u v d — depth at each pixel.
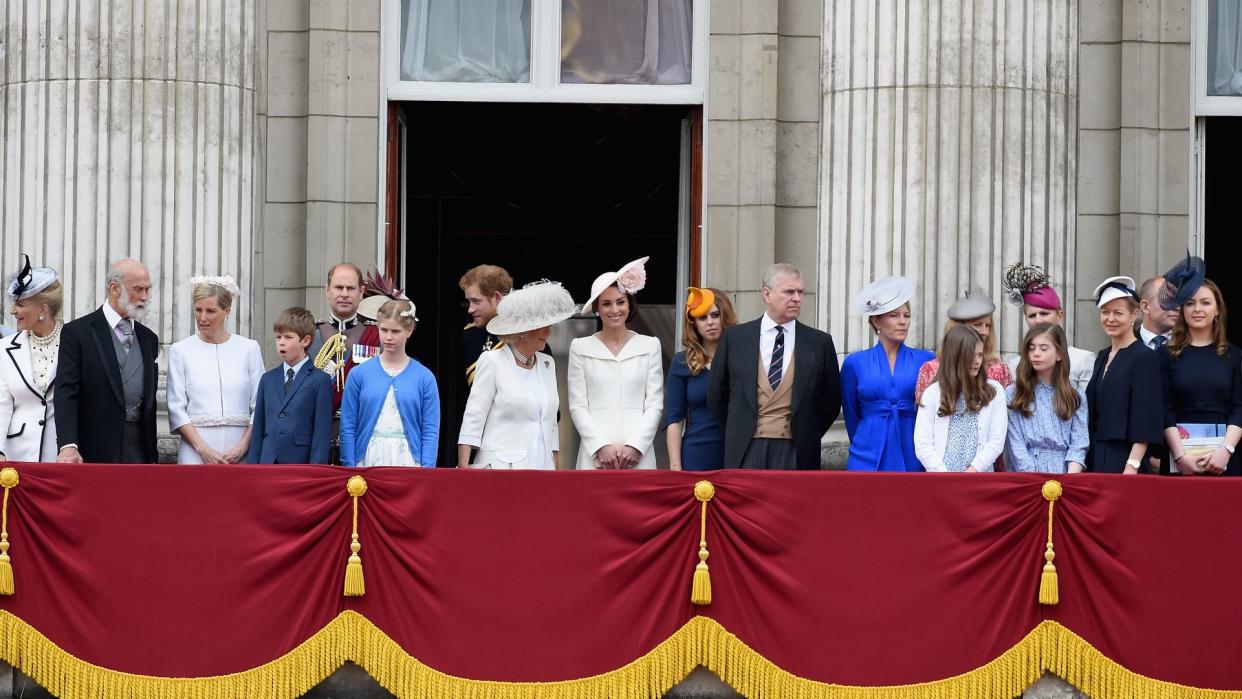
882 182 43.38
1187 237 46.75
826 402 36.75
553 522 34.22
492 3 47.16
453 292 60.72
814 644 34.06
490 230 60.66
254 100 44.59
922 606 34.06
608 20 47.12
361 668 34.56
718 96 46.38
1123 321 36.47
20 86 43.53
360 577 33.94
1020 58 43.53
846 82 44.06
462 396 46.12
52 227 43.03
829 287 44.16
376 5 46.16
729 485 34.31
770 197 46.09
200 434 37.25
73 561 34.06
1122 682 34.00
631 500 34.25
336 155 45.94
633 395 37.69
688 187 47.44
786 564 34.19
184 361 37.41
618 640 34.09
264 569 34.03
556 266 61.03
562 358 43.44
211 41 43.69
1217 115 46.91
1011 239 43.19
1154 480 34.09
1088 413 36.81
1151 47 46.75
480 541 34.19
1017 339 42.91
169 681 33.97
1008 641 34.09
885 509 34.19
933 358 37.22
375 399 36.56
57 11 43.34
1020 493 34.12
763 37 46.22
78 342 36.09
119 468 34.16
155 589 34.06
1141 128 46.69
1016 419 36.47
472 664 34.06
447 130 56.41
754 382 36.34
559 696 34.00
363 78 46.09
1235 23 47.00
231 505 34.22
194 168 43.31
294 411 36.50
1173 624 34.00
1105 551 34.12
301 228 46.16
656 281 60.75
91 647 34.00
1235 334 60.41
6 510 34.00
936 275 43.00
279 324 36.59
